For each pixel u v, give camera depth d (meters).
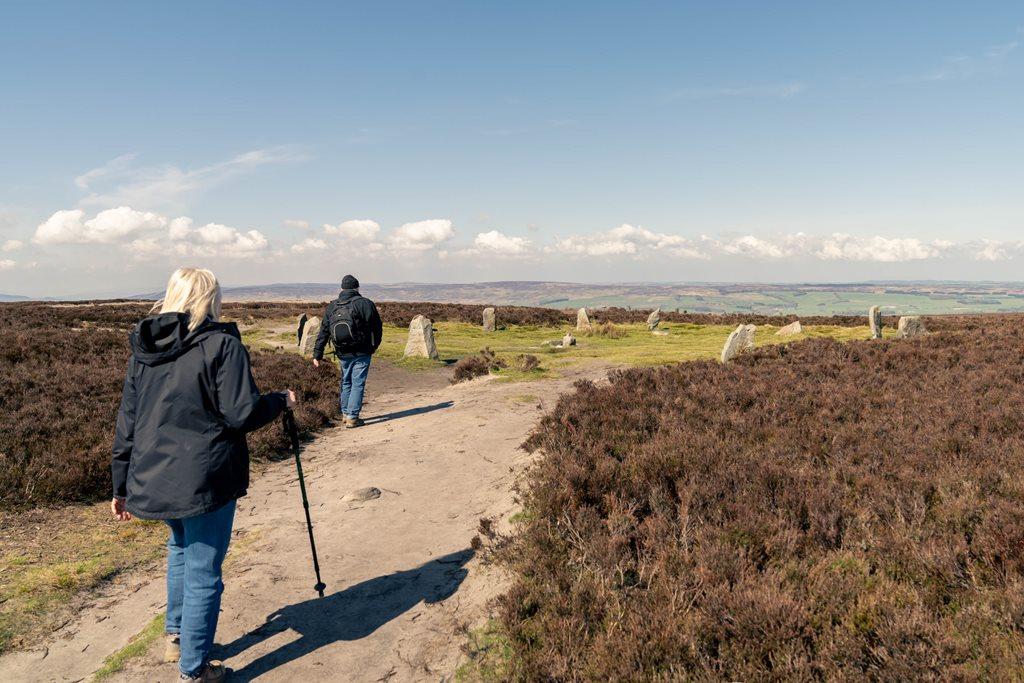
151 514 3.17
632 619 3.74
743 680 3.26
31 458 7.38
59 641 4.12
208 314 3.36
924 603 3.80
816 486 5.90
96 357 14.61
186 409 3.19
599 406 9.46
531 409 11.72
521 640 3.76
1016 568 3.99
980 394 9.95
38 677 3.67
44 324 24.38
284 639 4.04
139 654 3.84
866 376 12.24
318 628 4.17
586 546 4.70
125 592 4.93
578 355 22.92
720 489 5.79
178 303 3.29
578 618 3.85
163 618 4.38
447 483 7.34
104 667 3.72
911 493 5.56
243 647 3.95
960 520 4.86
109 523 6.43
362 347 11.52
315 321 23.50
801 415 9.09
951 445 7.01
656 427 8.38
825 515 5.15
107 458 7.49
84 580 5.04
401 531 5.91
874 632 3.56
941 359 13.86
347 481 7.83
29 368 12.12
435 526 5.98
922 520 4.97
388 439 10.12
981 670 3.13
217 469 3.24
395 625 4.19
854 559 4.49
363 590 4.72
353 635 4.08
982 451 6.66
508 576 4.61
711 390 10.77
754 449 7.35
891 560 4.42
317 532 6.01
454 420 11.05
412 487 7.30
